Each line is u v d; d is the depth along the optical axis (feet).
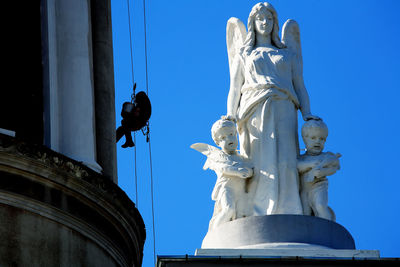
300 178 77.61
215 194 76.79
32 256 56.59
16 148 56.95
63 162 58.44
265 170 76.89
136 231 62.75
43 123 62.34
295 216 74.43
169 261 69.72
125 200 61.26
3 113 61.26
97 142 63.98
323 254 72.08
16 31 63.16
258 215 75.00
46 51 63.62
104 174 62.69
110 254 60.23
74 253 58.08
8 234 56.24
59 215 58.03
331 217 76.64
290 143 77.97
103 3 67.46
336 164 77.61
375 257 71.67
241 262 70.44
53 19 64.49
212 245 74.54
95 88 65.21
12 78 62.18
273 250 72.08
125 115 69.62
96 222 59.67
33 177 57.52
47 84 62.95
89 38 65.36
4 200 56.49
